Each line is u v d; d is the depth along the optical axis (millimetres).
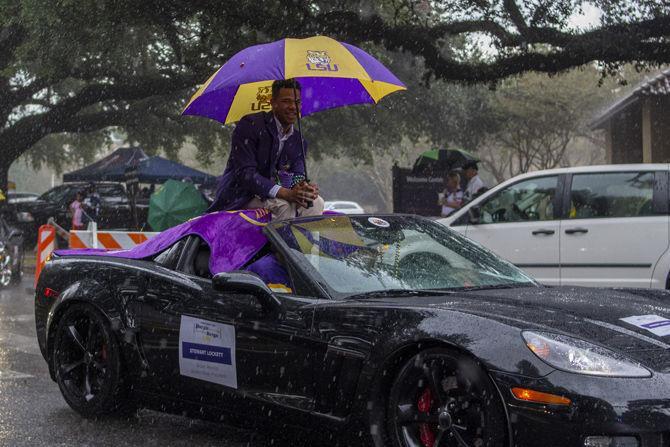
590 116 41594
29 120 28719
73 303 5734
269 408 4609
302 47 5938
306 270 4691
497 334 3768
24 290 16641
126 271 5484
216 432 5414
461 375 3809
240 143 5703
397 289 4672
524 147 48500
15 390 6789
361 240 5051
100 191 29781
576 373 3529
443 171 22531
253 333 4637
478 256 5309
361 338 4191
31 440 5230
